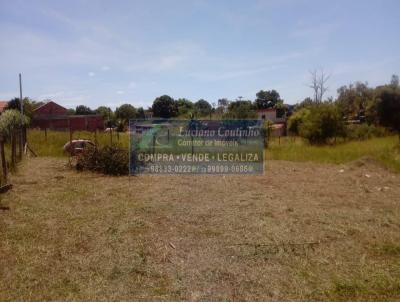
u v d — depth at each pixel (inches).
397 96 1074.1
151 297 126.7
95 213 225.0
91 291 130.0
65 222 206.5
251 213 228.4
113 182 328.5
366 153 530.6
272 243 177.2
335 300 127.3
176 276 142.3
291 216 223.9
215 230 195.9
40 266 149.3
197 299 125.8
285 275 144.6
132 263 153.0
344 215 227.1
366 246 176.4
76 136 679.1
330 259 160.6
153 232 192.1
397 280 141.2
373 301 127.3
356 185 326.6
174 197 269.9
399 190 305.7
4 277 139.3
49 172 372.2
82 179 339.9
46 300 124.0
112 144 418.6
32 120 1141.1
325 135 781.9
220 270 148.0
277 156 540.4
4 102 1449.3
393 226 207.3
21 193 272.2
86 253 163.3
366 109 1165.7
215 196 275.3
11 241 175.5
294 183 334.6
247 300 125.6
